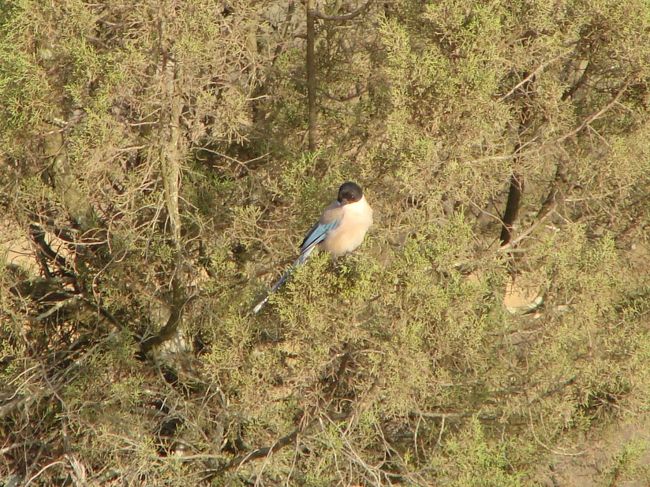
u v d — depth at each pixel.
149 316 14.92
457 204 14.75
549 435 14.33
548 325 12.57
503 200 18.94
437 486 12.51
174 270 13.59
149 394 14.62
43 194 14.00
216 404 14.13
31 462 15.32
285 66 15.81
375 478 11.59
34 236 15.72
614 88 14.89
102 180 12.53
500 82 13.64
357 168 13.23
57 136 14.53
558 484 15.27
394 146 11.09
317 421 12.24
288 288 10.75
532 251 14.30
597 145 15.03
